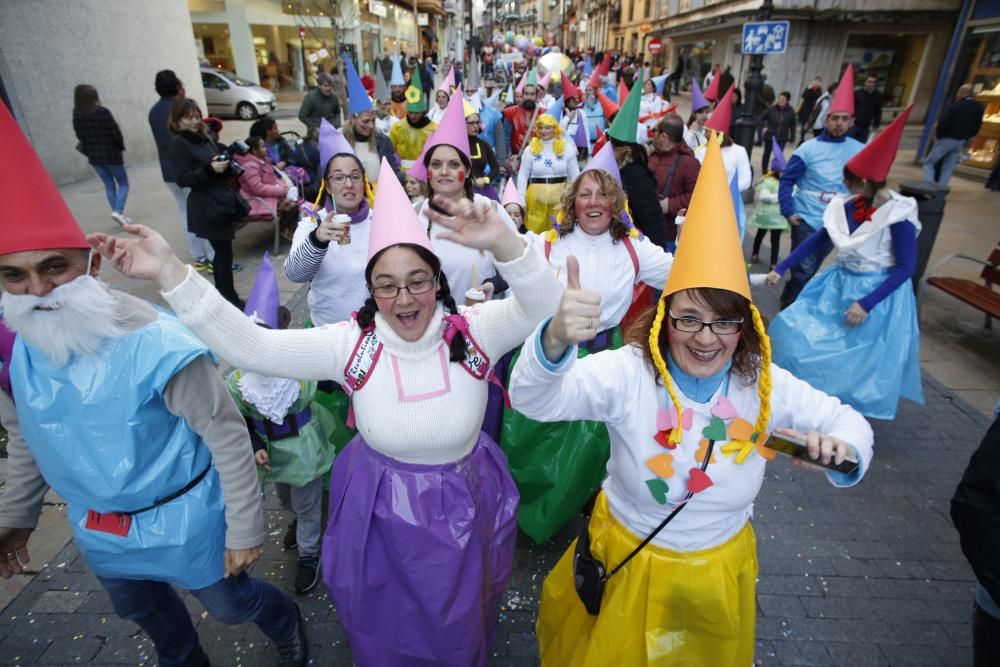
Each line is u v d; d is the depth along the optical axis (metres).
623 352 1.69
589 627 1.88
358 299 3.11
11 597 2.74
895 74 19.69
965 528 1.62
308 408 2.62
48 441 1.62
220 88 18.38
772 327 3.84
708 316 1.51
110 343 1.59
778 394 1.69
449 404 1.80
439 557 1.83
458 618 1.86
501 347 1.80
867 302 3.35
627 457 1.68
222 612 1.99
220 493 1.85
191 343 1.68
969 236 7.95
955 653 2.49
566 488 2.76
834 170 5.05
